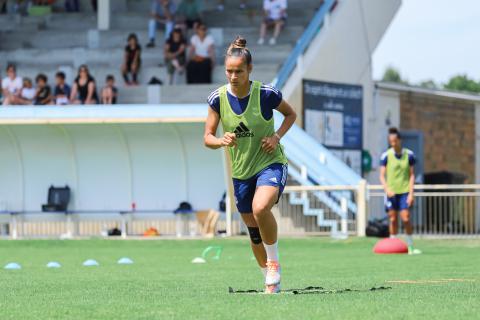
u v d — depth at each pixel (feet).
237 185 53.78
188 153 150.00
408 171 111.24
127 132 149.59
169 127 147.74
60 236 151.84
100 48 195.00
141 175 152.15
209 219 147.02
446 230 149.18
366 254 110.11
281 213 151.53
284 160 53.42
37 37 203.10
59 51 196.03
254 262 96.07
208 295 52.34
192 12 193.77
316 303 46.21
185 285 63.10
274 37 190.70
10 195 155.02
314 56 183.52
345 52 194.59
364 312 42.29
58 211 151.84
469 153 229.25
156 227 151.94
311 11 199.21
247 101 52.21
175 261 99.19
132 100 181.16
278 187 52.39
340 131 187.32
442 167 220.84
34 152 153.58
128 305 46.78
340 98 187.42
